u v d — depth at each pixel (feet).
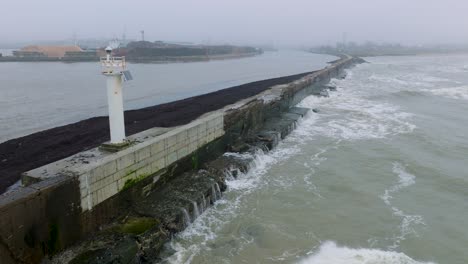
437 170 53.31
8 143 58.34
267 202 43.55
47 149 54.19
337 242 35.55
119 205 35.76
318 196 45.44
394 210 42.22
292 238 35.96
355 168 54.65
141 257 30.99
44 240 27.35
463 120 85.35
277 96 85.97
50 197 27.50
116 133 39.78
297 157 59.52
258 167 55.01
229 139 60.03
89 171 31.37
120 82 38.86
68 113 93.71
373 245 35.24
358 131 75.10
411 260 32.86
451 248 35.06
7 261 24.45
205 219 39.29
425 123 81.56
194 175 46.42
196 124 49.06
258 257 32.76
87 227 31.65
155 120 72.59
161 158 41.75
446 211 42.29
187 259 32.19
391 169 54.34
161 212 36.19
